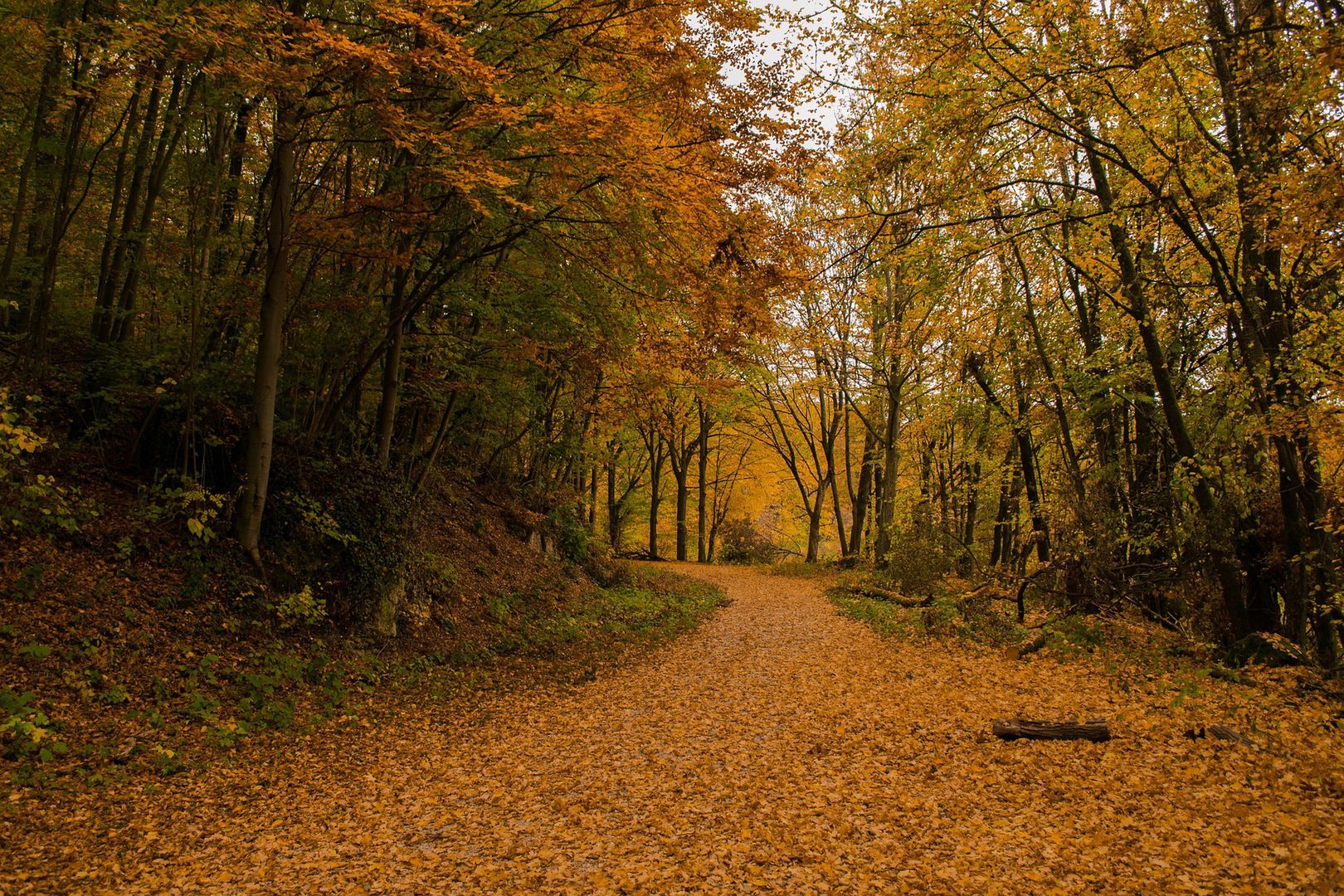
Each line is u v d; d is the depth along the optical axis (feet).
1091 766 20.97
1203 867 14.66
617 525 116.98
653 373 47.16
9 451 23.53
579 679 36.09
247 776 21.97
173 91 33.24
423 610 39.88
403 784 22.43
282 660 29.53
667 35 31.27
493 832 18.76
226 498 32.89
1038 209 36.86
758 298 37.78
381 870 16.60
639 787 21.58
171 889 15.51
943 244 37.17
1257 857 14.89
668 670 37.96
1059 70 30.53
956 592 56.18
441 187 34.60
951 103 32.89
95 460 31.91
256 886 15.80
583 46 30.91
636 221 35.96
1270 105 26.21
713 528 129.90
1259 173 29.84
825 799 19.88
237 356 36.81
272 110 36.27
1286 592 33.91
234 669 27.76
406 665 34.96
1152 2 28.78
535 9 31.65
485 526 57.52
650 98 33.30
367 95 27.94
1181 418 35.96
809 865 16.11
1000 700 28.48
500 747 26.08
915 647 40.88
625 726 28.25
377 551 38.01
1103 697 27.78
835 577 81.35
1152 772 20.02
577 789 21.70
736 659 39.88
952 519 79.30
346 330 37.68
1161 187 33.27
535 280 43.91
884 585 65.26
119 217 39.09
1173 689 27.58
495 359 46.39
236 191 36.32
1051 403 51.21
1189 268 40.86
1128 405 49.01
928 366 74.79
